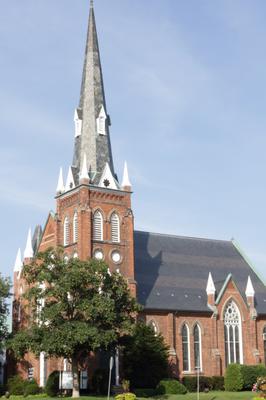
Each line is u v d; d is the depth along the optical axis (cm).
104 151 9262
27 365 9038
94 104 9444
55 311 6431
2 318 9031
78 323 6425
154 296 9138
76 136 9475
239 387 8625
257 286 10312
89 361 8088
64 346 6331
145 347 7969
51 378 8000
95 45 9762
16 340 6569
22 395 8212
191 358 9050
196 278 9869
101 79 9625
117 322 6762
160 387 7838
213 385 8850
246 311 9594
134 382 7962
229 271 10338
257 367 8875
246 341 9494
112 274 7025
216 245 10750
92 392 7875
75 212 8888
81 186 8769
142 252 9775
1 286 9025
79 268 6638
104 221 8856
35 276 6806
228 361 9319
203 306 9369
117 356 8150
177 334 9050
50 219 9512
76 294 6675
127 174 9219
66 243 9012
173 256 10044
